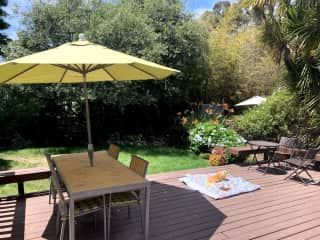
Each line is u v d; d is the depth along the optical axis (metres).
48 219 2.98
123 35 7.16
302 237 2.62
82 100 7.75
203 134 7.13
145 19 7.89
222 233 2.68
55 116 8.60
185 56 8.71
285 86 6.16
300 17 5.12
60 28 7.32
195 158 6.66
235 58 10.36
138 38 7.22
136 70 3.07
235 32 13.41
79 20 7.26
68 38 7.40
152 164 6.00
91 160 2.92
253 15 6.48
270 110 6.73
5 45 7.37
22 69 2.66
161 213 3.12
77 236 2.62
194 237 2.60
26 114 7.89
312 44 4.92
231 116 8.88
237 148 5.62
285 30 5.54
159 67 2.48
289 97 6.43
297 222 2.93
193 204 3.39
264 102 7.24
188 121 8.18
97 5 7.86
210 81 9.87
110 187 2.28
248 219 2.99
